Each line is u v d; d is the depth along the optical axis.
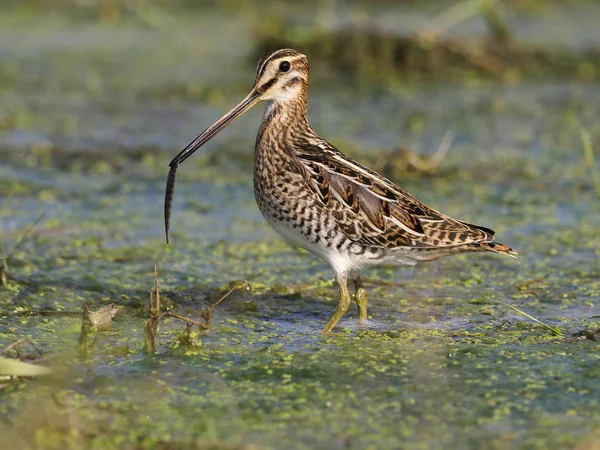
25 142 19.14
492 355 10.53
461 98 22.55
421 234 11.39
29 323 11.48
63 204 16.11
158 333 11.25
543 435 8.71
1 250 13.51
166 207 11.91
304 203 11.41
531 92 23.05
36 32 27.56
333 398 9.49
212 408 9.29
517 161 18.62
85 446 8.62
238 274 13.41
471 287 12.97
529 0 29.77
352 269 11.66
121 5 29.33
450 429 8.87
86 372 10.06
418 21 27.16
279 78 11.93
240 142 19.88
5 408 9.25
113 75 23.86
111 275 13.19
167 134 20.05
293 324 11.71
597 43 26.12
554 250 14.32
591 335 11.02
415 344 10.93
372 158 18.36
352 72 23.95
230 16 29.27
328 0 29.33
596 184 15.29
